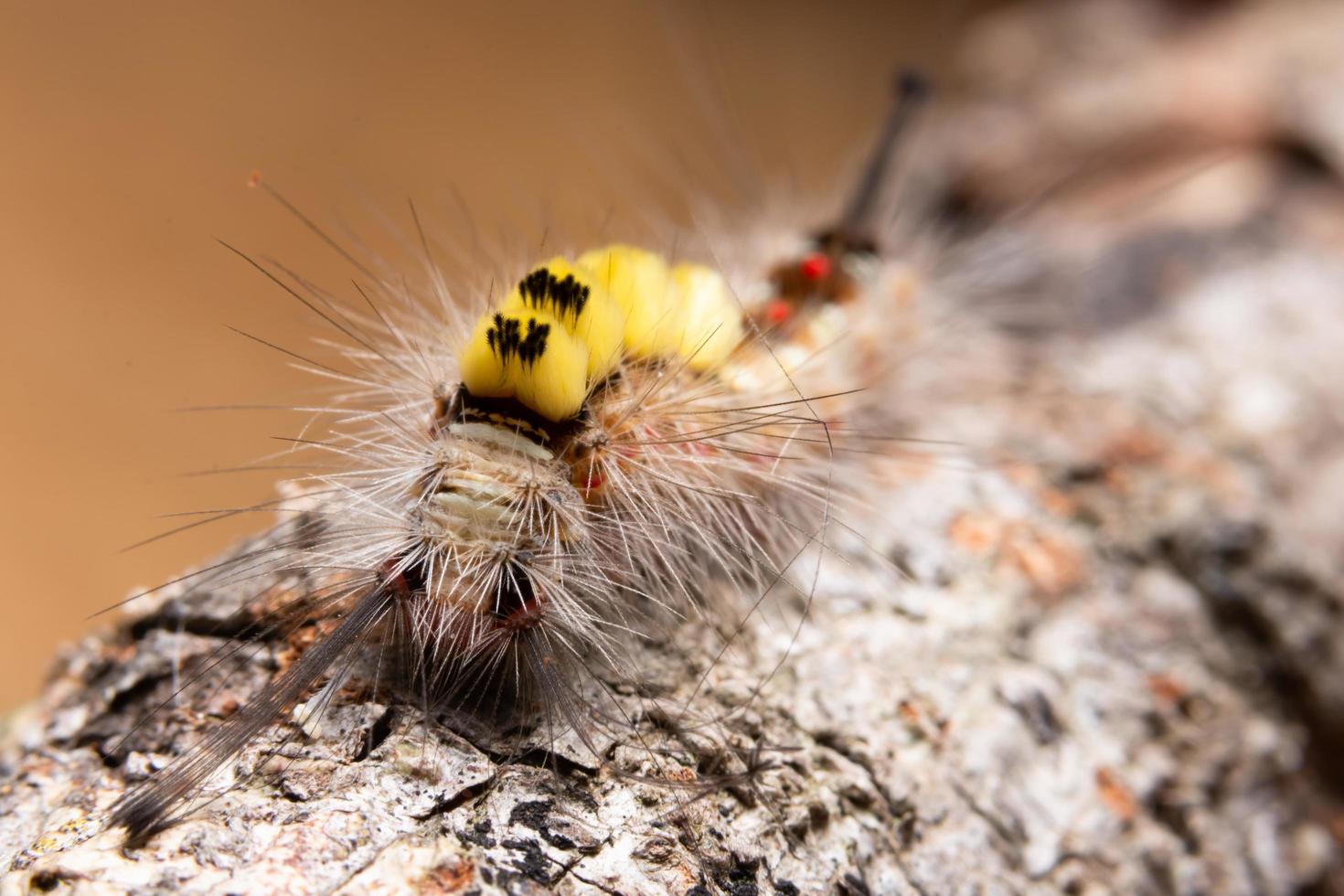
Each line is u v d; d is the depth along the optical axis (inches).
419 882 3.1
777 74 11.2
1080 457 4.0
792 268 3.9
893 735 3.5
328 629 3.3
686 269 3.6
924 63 6.9
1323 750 3.9
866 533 3.8
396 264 3.8
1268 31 6.0
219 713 3.3
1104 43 6.5
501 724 3.3
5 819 3.3
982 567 3.8
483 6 10.5
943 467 3.9
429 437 3.4
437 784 3.2
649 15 11.1
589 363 3.3
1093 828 3.5
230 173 8.2
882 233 4.4
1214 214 4.9
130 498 7.2
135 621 3.5
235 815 3.2
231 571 3.5
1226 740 3.7
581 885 3.2
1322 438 4.1
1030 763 3.5
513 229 4.0
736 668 3.5
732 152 5.0
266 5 9.7
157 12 9.2
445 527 3.2
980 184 6.0
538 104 9.9
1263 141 5.4
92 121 8.4
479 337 3.3
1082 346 4.3
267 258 3.5
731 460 3.6
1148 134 5.7
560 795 3.2
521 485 3.3
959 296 4.5
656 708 3.4
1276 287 4.4
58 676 3.5
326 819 3.2
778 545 3.7
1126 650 3.7
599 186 8.4
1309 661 3.9
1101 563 3.8
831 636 3.6
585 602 3.4
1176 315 4.4
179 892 3.1
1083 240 5.0
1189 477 4.0
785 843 3.3
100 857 3.1
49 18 8.9
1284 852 3.7
